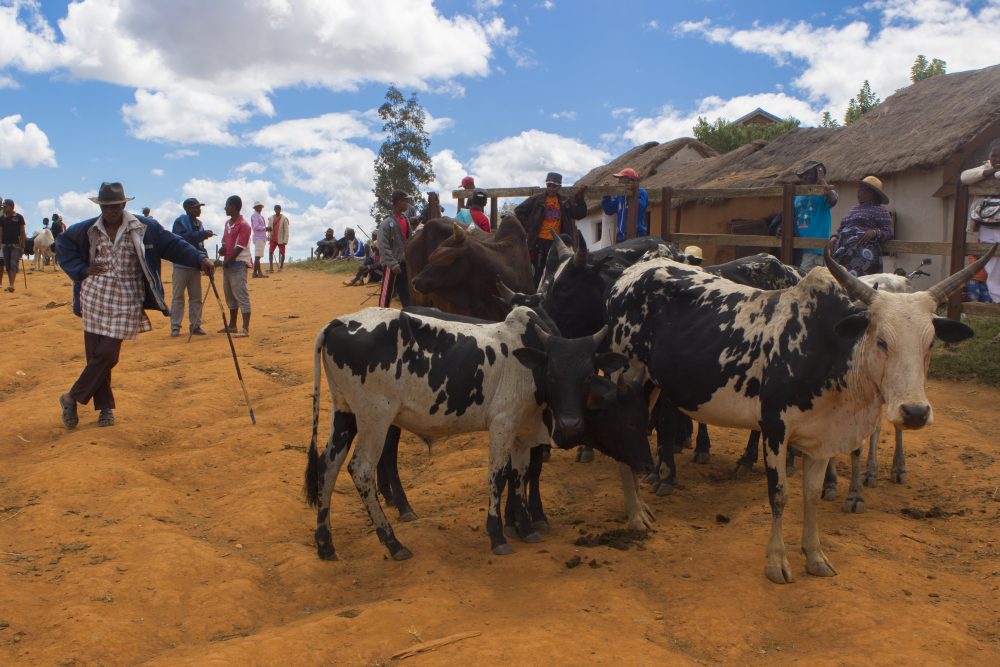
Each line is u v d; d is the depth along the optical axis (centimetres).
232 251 1345
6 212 2031
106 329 809
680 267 636
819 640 433
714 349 560
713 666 411
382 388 548
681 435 780
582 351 555
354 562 551
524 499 591
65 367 1145
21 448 785
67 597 470
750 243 1181
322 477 556
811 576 506
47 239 2819
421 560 541
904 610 450
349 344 543
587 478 735
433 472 759
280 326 1473
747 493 677
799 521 602
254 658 398
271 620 468
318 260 2972
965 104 1556
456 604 467
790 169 1725
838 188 1683
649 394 652
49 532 564
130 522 588
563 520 637
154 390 1004
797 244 1138
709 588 490
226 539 582
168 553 525
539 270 1111
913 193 1514
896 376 458
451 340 565
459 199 1416
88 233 812
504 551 556
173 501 645
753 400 539
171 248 852
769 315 539
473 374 562
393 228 1254
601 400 557
